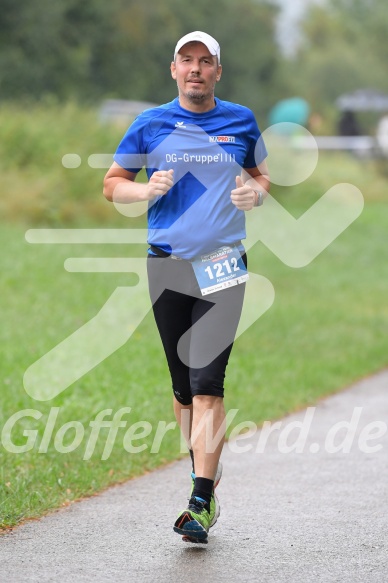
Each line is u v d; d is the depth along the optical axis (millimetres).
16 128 55406
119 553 12742
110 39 116750
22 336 27938
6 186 52219
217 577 11828
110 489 16219
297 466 17812
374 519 14367
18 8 106375
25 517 14359
